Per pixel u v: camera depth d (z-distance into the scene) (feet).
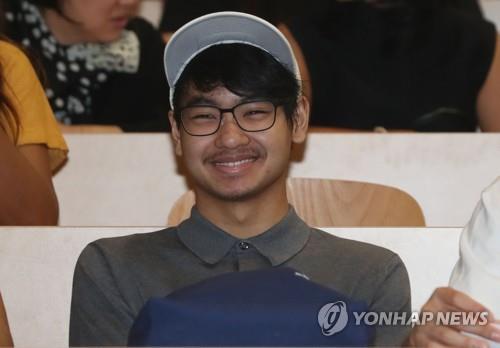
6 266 14.74
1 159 16.69
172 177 19.95
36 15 22.75
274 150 14.07
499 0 27.86
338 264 13.94
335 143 19.79
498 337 12.09
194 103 14.08
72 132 21.25
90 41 22.99
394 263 14.02
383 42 22.94
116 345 13.61
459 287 13.08
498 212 13.28
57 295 14.69
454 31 23.00
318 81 23.00
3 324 13.55
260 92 14.01
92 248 14.25
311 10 23.41
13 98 17.87
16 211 16.80
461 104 22.99
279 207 14.25
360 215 17.61
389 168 19.72
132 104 23.53
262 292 11.46
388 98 22.93
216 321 11.25
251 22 14.33
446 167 19.66
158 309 11.26
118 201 19.97
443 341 12.21
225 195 13.98
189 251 14.05
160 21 27.02
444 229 14.58
